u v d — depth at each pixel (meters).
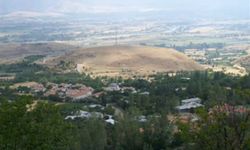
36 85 178.38
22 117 38.47
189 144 43.75
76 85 176.62
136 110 103.50
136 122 90.69
